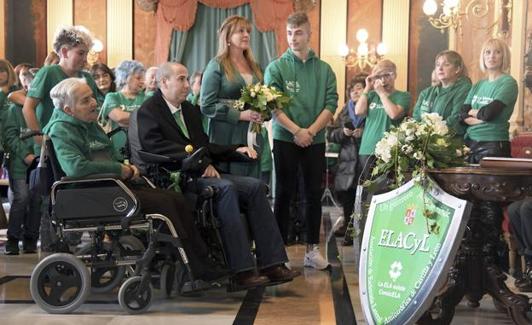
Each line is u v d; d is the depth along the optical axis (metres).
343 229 7.13
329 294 4.38
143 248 4.11
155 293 4.36
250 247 4.12
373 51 13.09
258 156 4.81
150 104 4.31
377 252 3.23
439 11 11.29
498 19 8.29
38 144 5.17
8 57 13.07
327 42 13.52
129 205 3.78
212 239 4.14
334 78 5.31
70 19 13.60
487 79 4.84
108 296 4.25
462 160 3.61
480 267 3.54
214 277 3.94
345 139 6.78
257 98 4.72
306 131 5.01
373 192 3.84
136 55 13.80
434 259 2.95
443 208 3.01
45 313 3.83
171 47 13.39
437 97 5.29
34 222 5.86
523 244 4.21
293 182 5.14
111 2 13.77
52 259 3.82
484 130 4.72
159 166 4.19
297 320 3.72
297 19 5.17
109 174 3.81
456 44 11.41
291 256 5.84
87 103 4.07
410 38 13.30
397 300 3.04
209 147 4.50
